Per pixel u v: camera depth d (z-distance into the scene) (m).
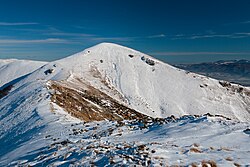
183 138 16.86
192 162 12.24
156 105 113.69
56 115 30.27
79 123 25.03
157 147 14.43
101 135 19.28
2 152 22.34
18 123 31.34
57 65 115.88
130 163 11.80
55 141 19.25
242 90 137.62
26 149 18.89
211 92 130.00
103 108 51.81
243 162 12.77
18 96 46.47
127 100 110.12
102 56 140.00
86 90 80.56
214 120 20.81
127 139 17.52
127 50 154.00
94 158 13.03
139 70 136.38
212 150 14.47
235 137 16.91
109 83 118.94
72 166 12.53
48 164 13.79
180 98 121.06
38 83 52.25
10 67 167.25
